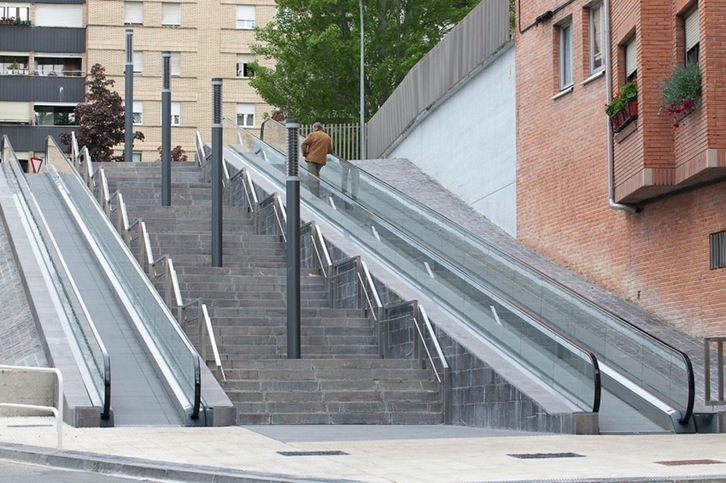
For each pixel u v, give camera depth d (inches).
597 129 994.1
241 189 1232.2
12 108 2600.9
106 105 2143.2
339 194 1051.9
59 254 863.7
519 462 487.5
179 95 2628.0
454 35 1349.7
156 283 923.4
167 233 1076.5
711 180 815.7
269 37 2114.9
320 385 756.6
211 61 2637.8
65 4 2647.6
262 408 727.1
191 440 568.1
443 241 933.8
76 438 570.6
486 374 704.4
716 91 745.0
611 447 547.2
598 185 993.5
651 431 637.3
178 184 1296.8
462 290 791.1
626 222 946.1
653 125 820.6
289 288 818.8
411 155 1536.7
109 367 631.2
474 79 1293.1
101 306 830.5
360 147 1780.3
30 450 518.6
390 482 426.9
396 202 1025.5
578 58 1031.0
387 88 2032.5
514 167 1173.1
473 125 1294.3
